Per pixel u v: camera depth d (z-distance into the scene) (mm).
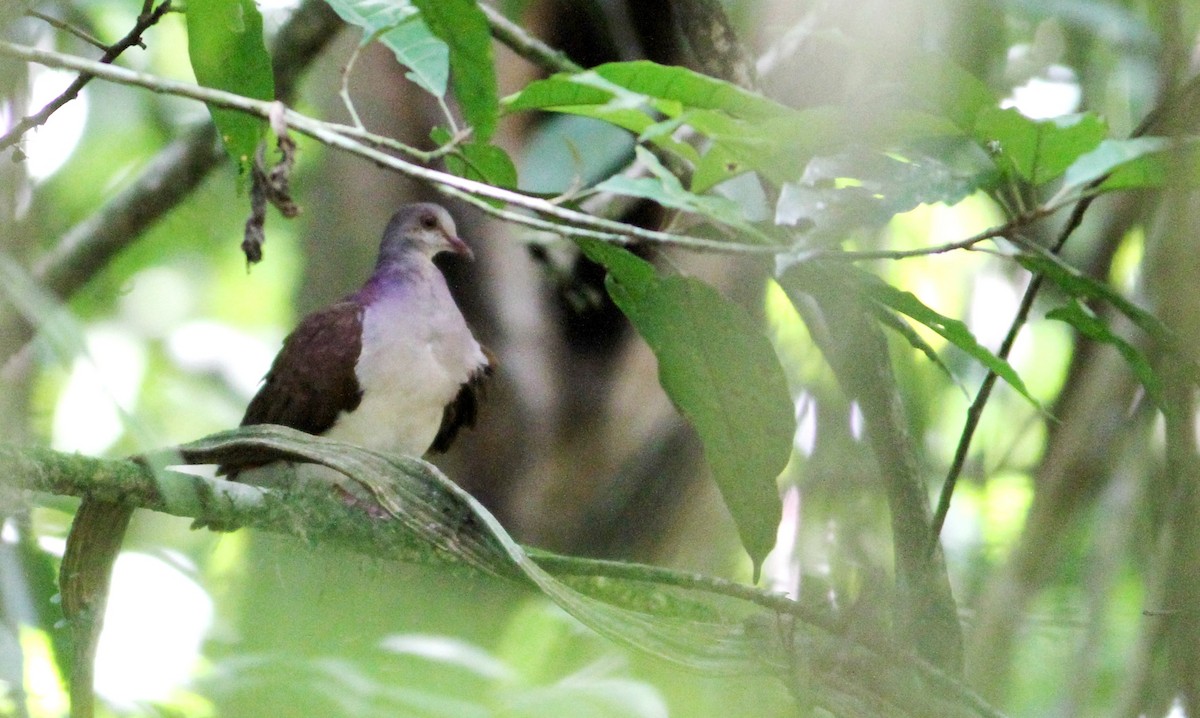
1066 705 9297
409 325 10508
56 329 3867
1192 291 5477
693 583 6918
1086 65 11602
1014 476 11695
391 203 12562
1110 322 9664
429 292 10711
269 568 8883
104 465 6402
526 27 11656
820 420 10406
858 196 5082
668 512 11359
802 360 11195
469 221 11844
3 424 6234
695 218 7871
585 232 5410
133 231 11469
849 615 6836
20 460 6176
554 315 11695
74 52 12719
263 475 9484
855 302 6527
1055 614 10289
